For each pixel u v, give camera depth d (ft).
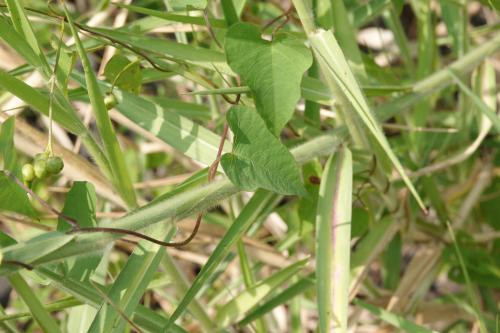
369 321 3.37
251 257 3.16
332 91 2.53
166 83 3.70
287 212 3.07
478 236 3.26
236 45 2.28
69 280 2.37
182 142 2.49
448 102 3.68
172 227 2.34
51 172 2.28
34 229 3.05
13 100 2.90
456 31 3.12
